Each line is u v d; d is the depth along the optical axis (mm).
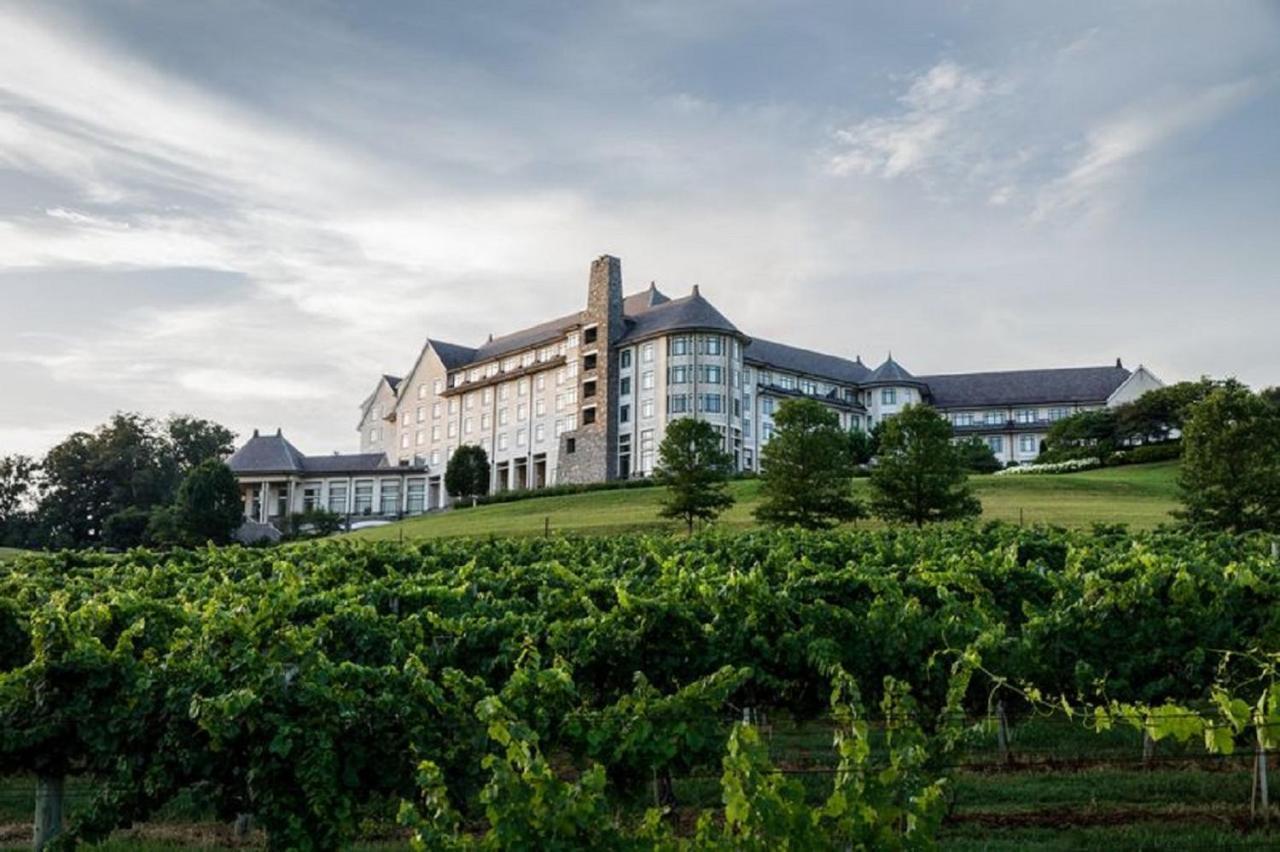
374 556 27578
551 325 113125
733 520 62312
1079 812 12617
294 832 10242
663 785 12320
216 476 90000
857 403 117875
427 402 121438
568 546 31078
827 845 7434
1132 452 84750
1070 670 15109
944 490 52500
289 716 10312
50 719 11094
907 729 9133
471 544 35375
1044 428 124875
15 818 14023
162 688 11039
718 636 14539
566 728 10758
